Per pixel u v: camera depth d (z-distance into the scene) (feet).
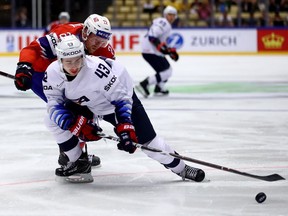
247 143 57.93
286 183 42.93
